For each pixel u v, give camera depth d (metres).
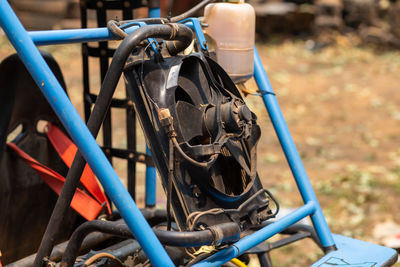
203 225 1.39
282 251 3.61
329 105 8.15
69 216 1.91
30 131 1.88
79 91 7.77
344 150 6.12
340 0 13.63
